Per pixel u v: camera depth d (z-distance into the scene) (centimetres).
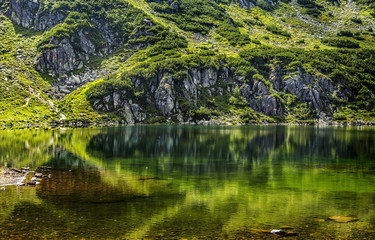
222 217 3609
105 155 7975
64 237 3016
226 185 5125
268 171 6297
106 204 4009
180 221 3469
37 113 18275
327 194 4650
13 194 4366
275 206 4041
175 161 7262
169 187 4934
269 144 10256
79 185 4931
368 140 11450
